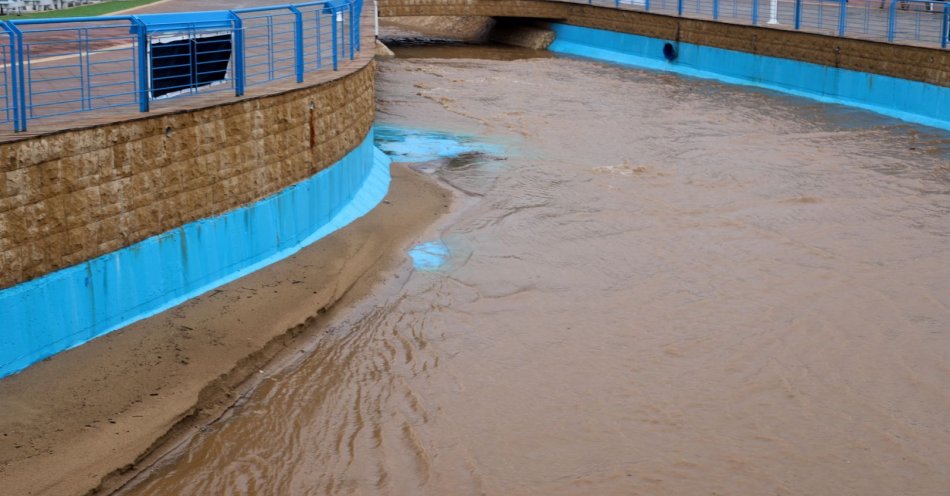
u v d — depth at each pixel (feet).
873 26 119.14
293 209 52.85
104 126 39.47
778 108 103.76
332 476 35.91
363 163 65.57
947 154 83.97
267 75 59.72
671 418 40.81
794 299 52.90
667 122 96.73
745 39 119.03
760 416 41.19
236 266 48.47
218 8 102.99
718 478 36.78
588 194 71.31
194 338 42.04
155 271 43.11
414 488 35.53
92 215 39.37
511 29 156.66
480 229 62.64
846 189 73.46
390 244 58.08
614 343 47.37
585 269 56.70
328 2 60.64
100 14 90.33
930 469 37.76
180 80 50.16
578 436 39.27
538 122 95.25
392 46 146.51
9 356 36.27
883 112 100.37
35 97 48.47
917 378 44.68
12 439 33.55
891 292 54.03
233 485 34.83
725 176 76.69
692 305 51.90
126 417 36.06
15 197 35.83
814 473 37.32
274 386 41.47
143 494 33.60
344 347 45.55
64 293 38.45
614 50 140.15
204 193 45.68
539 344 47.03
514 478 36.40
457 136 88.28
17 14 85.35
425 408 40.83
